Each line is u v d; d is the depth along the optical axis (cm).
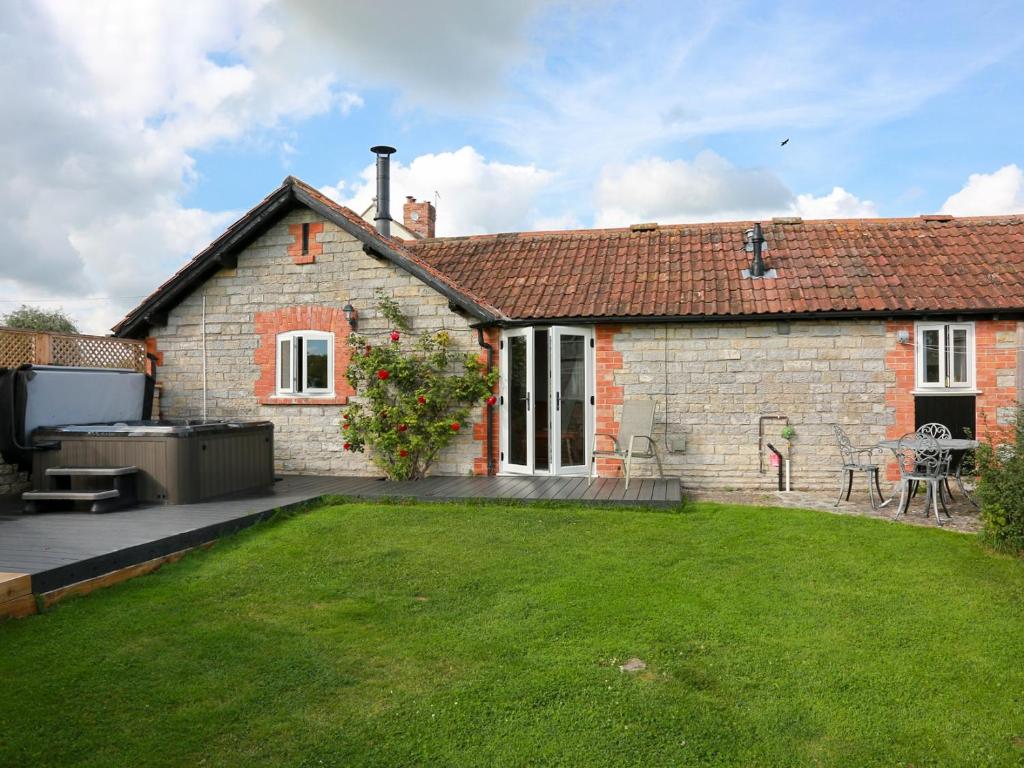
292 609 560
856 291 1116
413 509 930
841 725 381
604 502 935
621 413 1164
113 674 439
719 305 1124
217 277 1306
